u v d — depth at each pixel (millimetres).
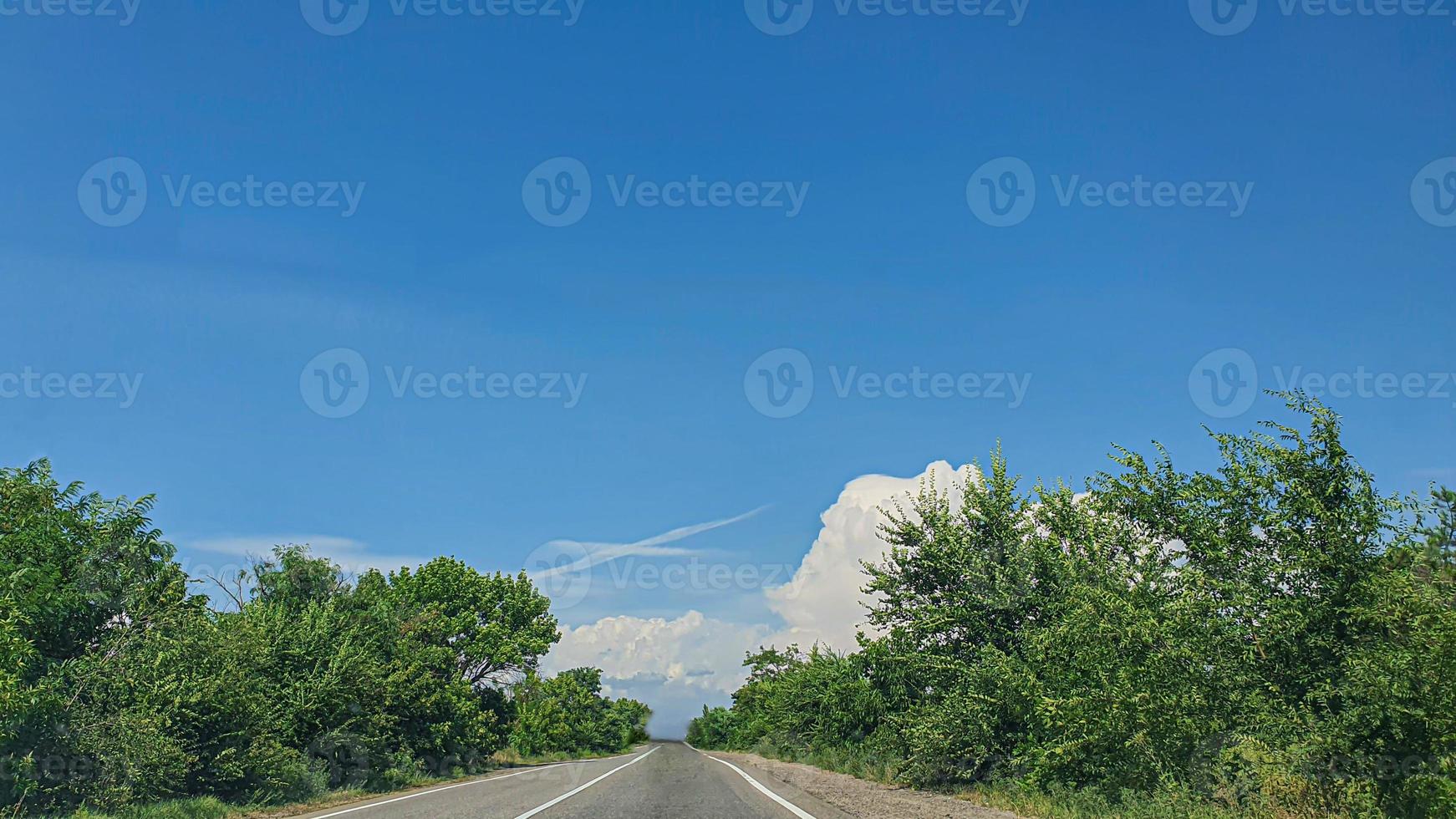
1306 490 13938
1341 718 12008
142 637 19219
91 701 17578
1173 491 16859
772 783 24766
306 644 27156
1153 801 14531
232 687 20828
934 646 24031
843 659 37438
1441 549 11188
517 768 44594
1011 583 23094
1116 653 16062
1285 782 12469
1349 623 13484
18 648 15242
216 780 20172
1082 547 20484
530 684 77438
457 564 56906
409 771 30812
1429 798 10820
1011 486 24750
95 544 18938
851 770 29375
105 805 16656
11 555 17469
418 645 42125
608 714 110812
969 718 21297
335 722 26500
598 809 17000
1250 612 13961
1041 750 18141
